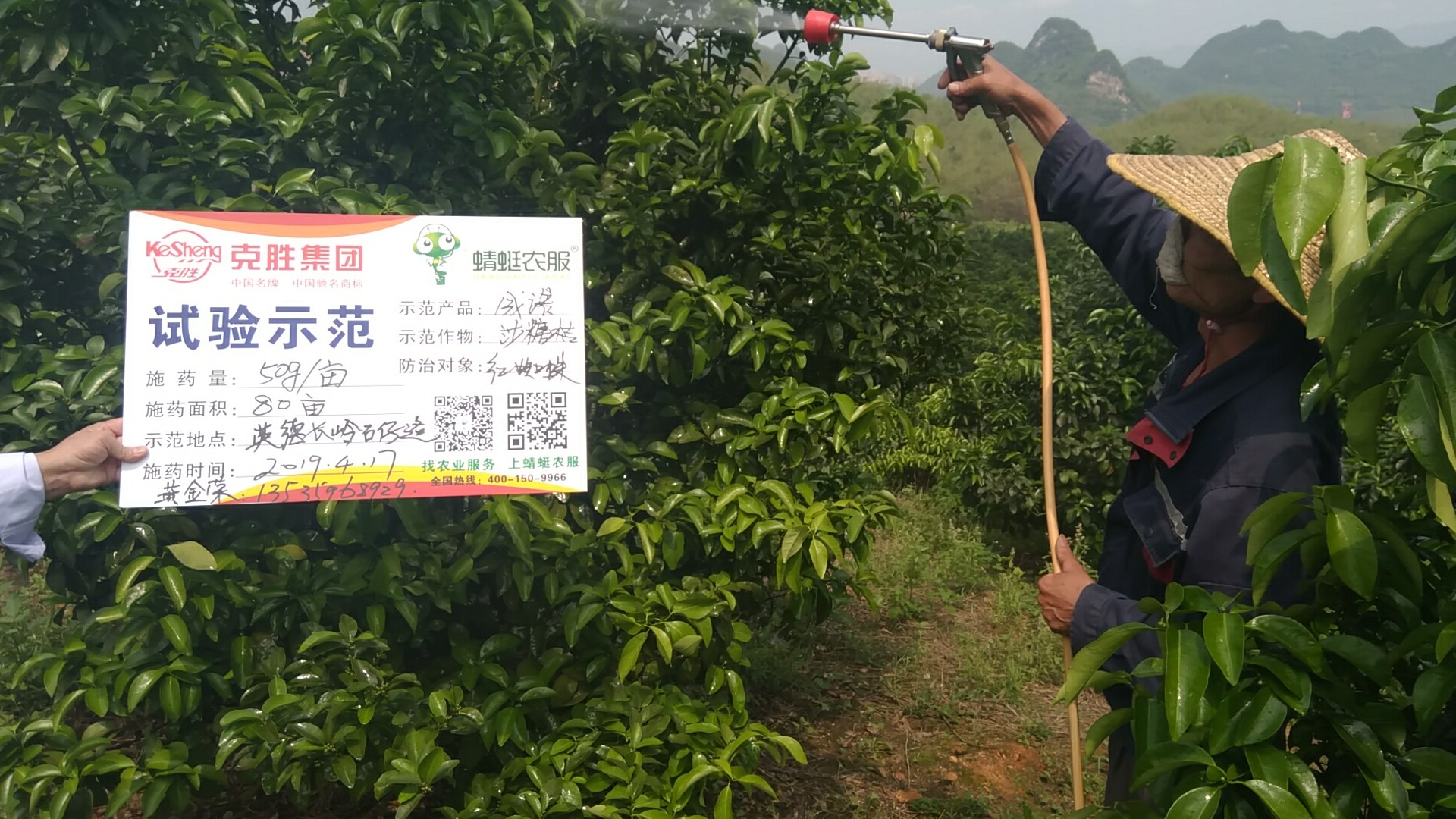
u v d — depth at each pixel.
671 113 2.68
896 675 4.55
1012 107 2.18
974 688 4.43
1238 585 1.58
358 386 1.82
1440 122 1.37
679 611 2.20
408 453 1.84
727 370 2.69
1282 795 1.16
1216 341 1.80
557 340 1.91
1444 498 1.21
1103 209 2.10
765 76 3.47
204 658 2.06
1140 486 1.92
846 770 3.69
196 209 2.05
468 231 1.88
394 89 2.11
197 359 1.75
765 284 2.84
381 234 1.85
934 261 3.80
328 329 1.81
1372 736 1.25
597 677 2.28
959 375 5.19
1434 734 1.34
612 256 2.50
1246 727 1.22
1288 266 1.12
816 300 2.88
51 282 2.37
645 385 2.63
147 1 2.06
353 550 2.21
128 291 1.73
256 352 1.78
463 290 1.88
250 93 2.16
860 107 2.97
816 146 2.68
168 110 2.02
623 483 2.40
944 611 5.47
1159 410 1.79
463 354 1.87
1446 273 1.20
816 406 2.51
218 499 1.75
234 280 1.78
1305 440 1.63
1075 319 6.70
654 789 2.10
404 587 2.06
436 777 1.94
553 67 2.73
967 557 6.07
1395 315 1.21
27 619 4.09
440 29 2.05
